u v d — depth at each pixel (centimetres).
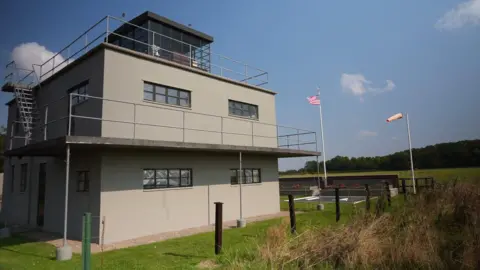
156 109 1321
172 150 1316
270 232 855
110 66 1191
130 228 1180
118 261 828
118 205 1159
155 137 1305
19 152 1250
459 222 884
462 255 664
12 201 1744
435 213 929
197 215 1425
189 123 1443
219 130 1582
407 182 2788
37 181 1516
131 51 1251
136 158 1234
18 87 1574
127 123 1217
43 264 823
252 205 1720
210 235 1180
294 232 970
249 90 1795
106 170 1141
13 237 1227
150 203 1257
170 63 1384
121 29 1719
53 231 1328
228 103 1656
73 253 948
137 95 1262
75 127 1291
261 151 1541
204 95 1529
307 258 709
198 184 1453
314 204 2141
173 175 1368
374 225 789
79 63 1313
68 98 1367
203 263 796
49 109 1496
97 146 1059
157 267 763
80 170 1224
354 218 889
